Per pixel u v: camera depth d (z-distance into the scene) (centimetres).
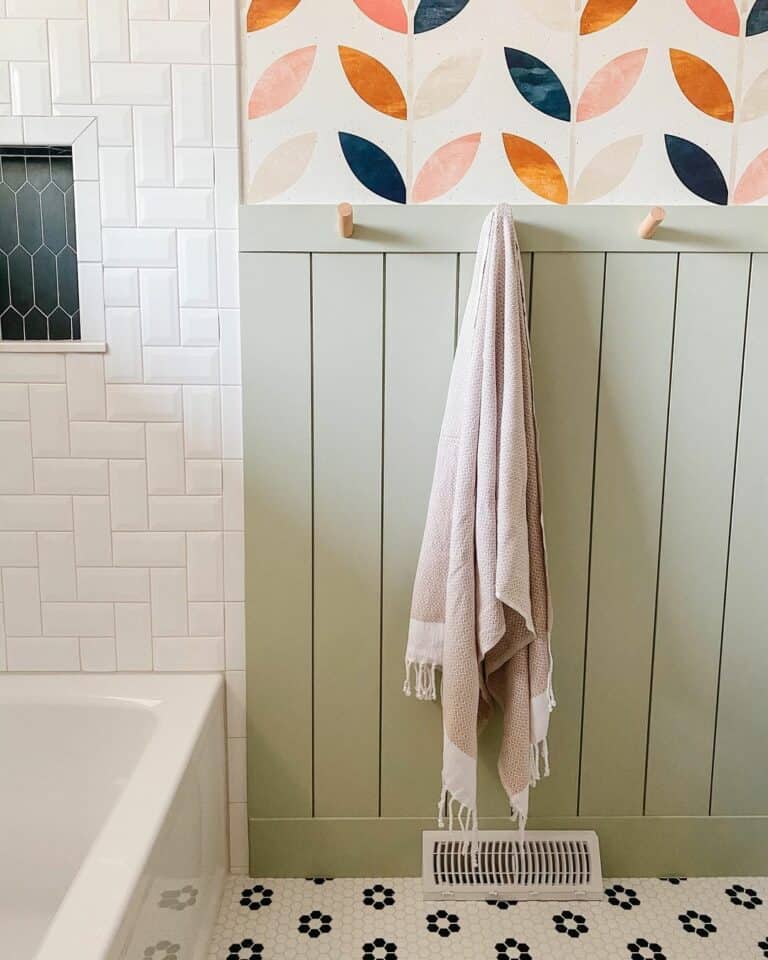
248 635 145
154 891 100
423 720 146
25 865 138
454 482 131
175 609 145
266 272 134
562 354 137
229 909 140
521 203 135
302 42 131
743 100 134
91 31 129
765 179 136
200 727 128
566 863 147
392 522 142
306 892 145
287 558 142
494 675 140
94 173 133
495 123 134
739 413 139
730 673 147
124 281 136
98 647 146
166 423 139
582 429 139
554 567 143
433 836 149
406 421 139
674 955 130
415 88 133
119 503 142
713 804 149
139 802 107
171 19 129
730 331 137
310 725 147
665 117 134
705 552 143
